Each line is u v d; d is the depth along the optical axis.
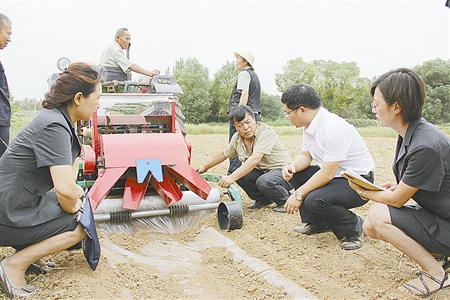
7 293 2.68
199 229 4.16
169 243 3.78
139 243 3.74
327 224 3.96
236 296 2.78
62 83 2.72
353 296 2.78
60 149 2.64
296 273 3.12
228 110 6.50
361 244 3.64
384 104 2.79
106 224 3.93
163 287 2.90
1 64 4.26
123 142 3.98
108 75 6.29
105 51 6.43
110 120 4.45
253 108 6.31
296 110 3.66
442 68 39.56
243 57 6.27
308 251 3.57
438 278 2.80
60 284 2.79
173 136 4.20
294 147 12.91
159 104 4.59
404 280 3.01
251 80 6.23
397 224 2.82
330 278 3.06
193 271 3.20
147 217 4.08
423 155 2.60
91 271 2.98
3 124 4.30
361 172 3.62
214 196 4.33
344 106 48.53
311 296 2.72
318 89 49.00
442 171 2.61
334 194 3.56
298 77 49.84
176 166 3.95
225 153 4.92
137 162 3.82
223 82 50.62
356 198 3.58
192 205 4.16
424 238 2.76
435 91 39.28
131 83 5.53
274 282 2.92
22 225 2.67
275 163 4.70
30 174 2.68
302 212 3.98
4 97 4.30
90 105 2.81
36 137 2.63
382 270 3.19
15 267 2.75
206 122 49.41
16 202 2.65
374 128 25.42
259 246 3.68
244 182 4.85
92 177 4.65
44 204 2.81
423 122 2.75
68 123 2.78
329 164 3.49
